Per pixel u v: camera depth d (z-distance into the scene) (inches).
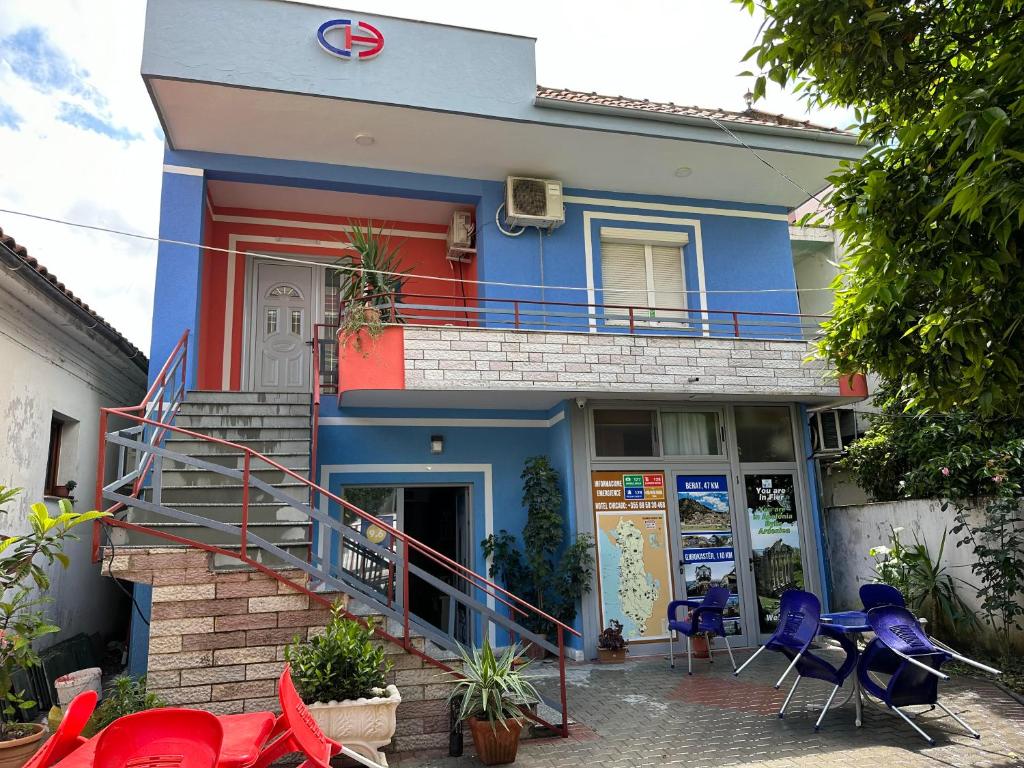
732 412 430.9
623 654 371.6
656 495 407.8
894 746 229.6
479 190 432.5
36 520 223.6
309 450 327.3
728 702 288.2
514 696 236.2
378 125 375.6
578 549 381.1
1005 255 174.4
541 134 390.0
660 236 459.2
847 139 418.3
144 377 463.2
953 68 201.8
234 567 241.6
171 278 370.0
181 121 363.6
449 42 373.7
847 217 206.7
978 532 352.5
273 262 448.1
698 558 407.5
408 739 241.6
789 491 433.1
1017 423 341.1
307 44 351.9
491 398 389.7
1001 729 242.2
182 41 336.8
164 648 232.7
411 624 262.4
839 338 249.8
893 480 435.8
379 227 467.5
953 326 186.4
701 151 413.1
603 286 451.5
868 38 188.7
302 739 126.4
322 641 223.8
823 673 258.1
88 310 344.5
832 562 456.1
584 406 402.9
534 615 388.2
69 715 120.6
